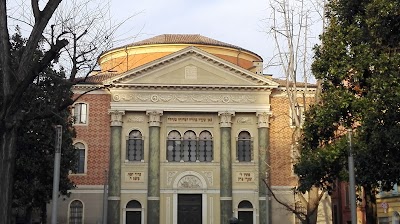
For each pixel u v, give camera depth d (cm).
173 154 5141
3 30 1455
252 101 5178
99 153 5075
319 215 5062
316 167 2408
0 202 1426
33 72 1455
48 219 4838
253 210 5062
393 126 2000
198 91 5134
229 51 5891
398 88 2016
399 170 2022
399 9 2030
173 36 6212
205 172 5125
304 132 2533
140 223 4972
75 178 5009
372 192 2486
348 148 2148
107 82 5038
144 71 5084
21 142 3306
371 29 2148
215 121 5209
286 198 5075
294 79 3500
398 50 2150
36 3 1485
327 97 2383
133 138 5106
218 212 5056
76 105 5134
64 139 3809
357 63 2223
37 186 3475
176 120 5178
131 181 5022
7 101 1444
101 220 4953
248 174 5125
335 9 2414
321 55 2447
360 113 2219
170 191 5056
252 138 5188
